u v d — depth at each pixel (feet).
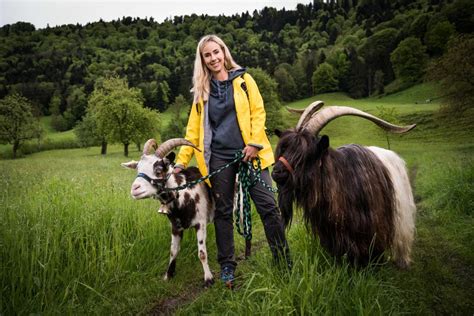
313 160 10.11
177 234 13.28
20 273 10.69
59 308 10.37
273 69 394.73
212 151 11.97
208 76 12.01
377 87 301.02
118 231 13.99
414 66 289.94
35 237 11.87
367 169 11.22
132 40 633.20
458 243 14.70
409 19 388.78
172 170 13.03
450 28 296.51
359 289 9.37
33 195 18.66
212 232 16.17
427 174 33.40
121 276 12.66
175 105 204.74
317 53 425.28
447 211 18.81
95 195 18.81
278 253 11.38
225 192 11.91
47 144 213.25
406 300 10.08
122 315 10.69
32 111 196.65
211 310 9.87
